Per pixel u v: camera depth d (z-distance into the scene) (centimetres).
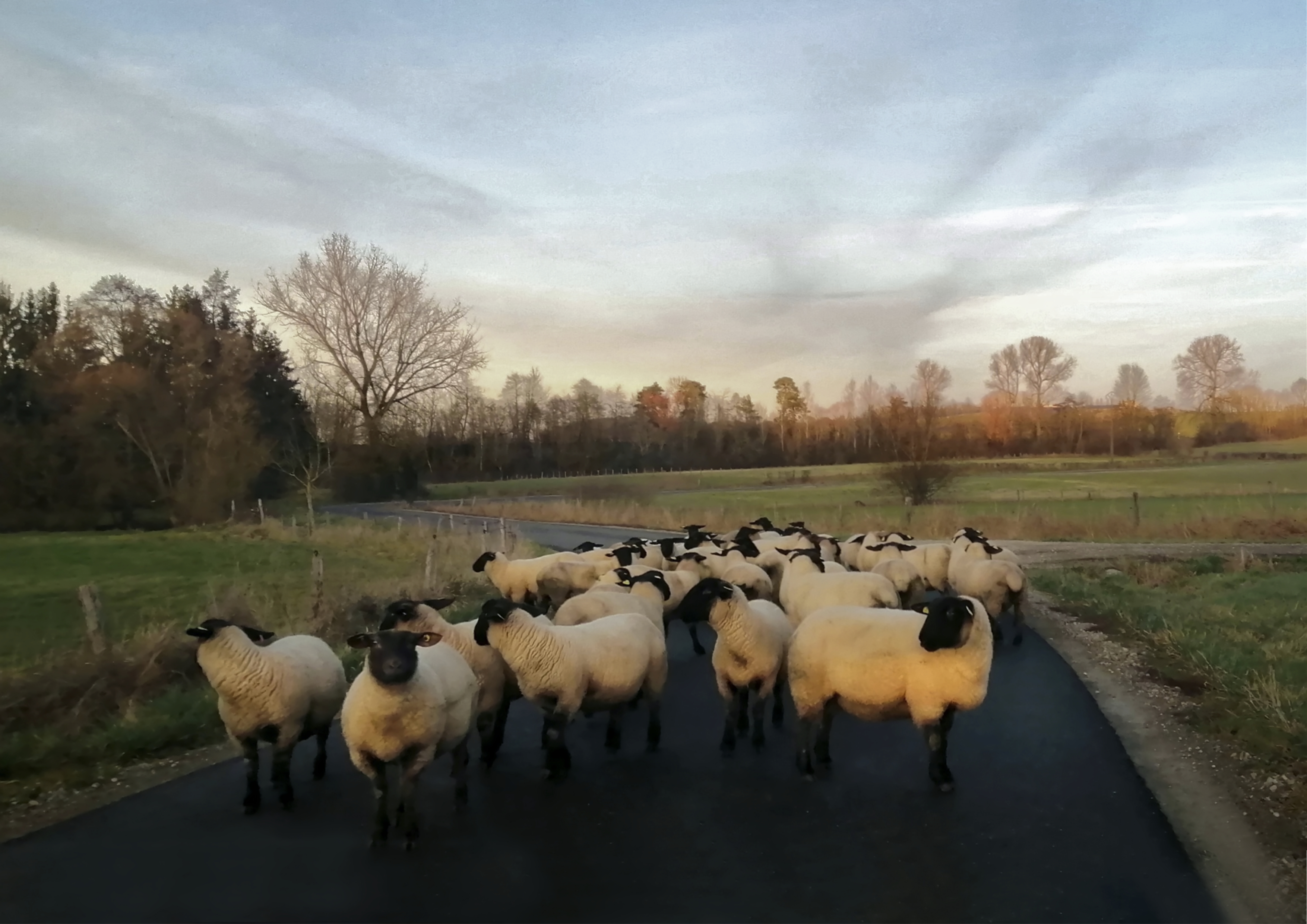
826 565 1415
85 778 834
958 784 783
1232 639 1357
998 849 640
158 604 1834
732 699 908
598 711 991
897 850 641
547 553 2916
